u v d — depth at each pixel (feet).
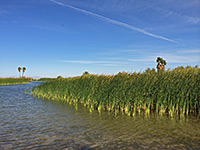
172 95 38.75
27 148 20.36
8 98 65.16
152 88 41.22
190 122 31.48
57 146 21.01
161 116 36.27
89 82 56.54
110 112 40.91
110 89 45.29
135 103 37.50
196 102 38.75
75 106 49.16
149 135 24.88
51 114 38.91
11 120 33.40
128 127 28.81
